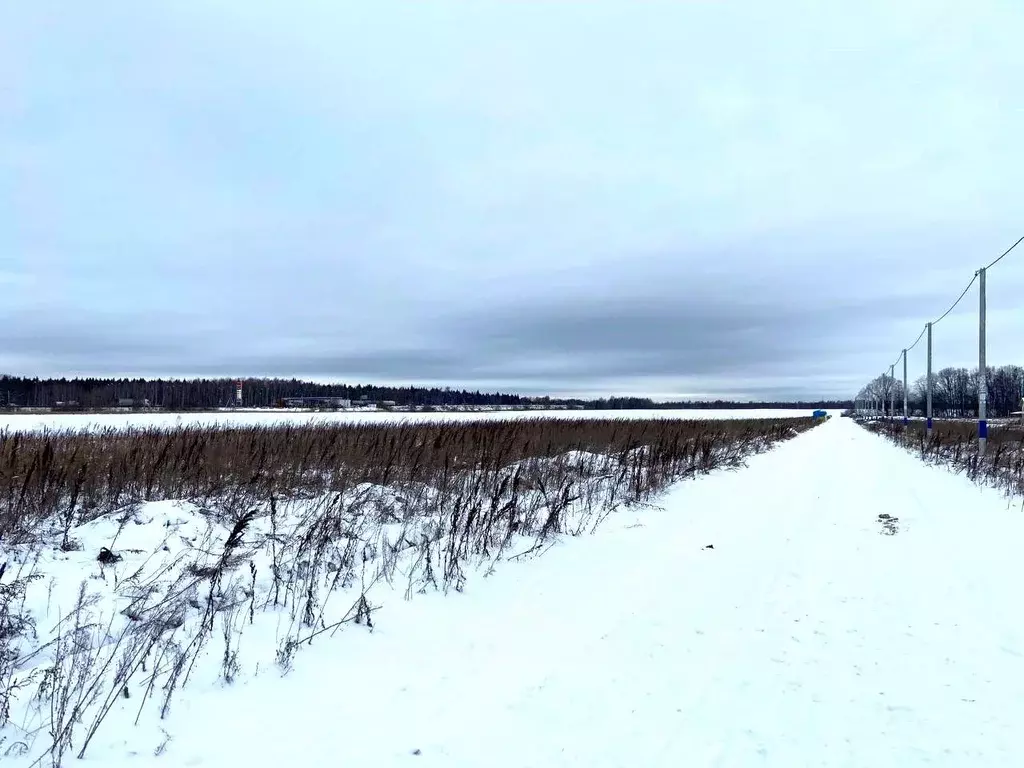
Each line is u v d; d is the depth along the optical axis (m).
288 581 6.02
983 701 4.21
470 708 4.04
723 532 9.63
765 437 35.41
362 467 12.84
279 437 15.84
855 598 6.38
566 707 4.07
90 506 8.61
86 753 3.33
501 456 13.79
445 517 9.51
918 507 12.06
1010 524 10.31
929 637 5.33
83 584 4.67
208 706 3.93
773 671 4.65
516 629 5.46
